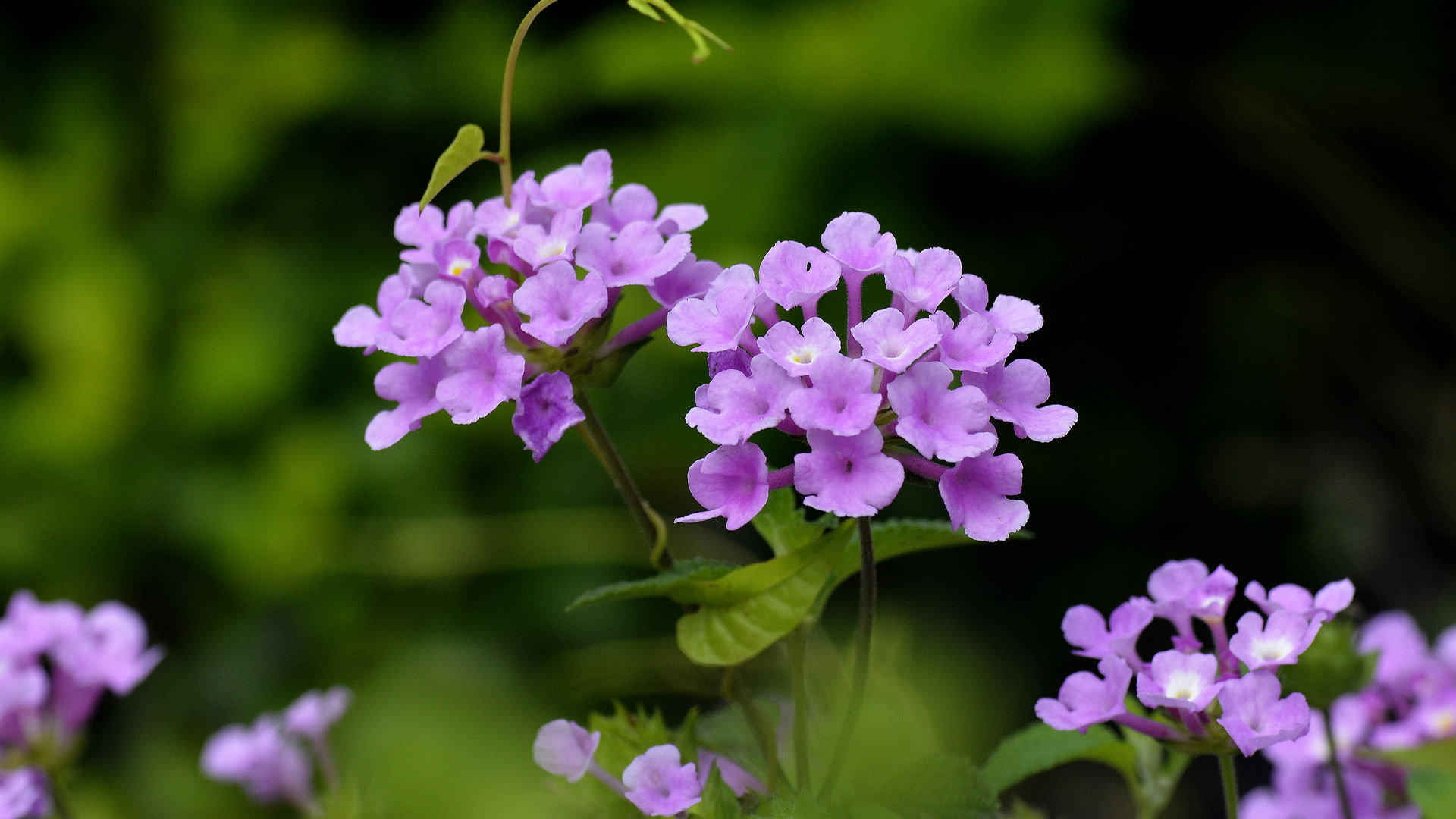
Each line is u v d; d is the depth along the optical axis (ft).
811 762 1.65
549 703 3.02
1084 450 4.59
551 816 1.63
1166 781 1.67
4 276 4.05
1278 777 1.77
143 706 3.94
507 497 3.91
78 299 3.99
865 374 1.49
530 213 1.60
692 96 3.95
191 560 4.07
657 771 1.55
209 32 4.13
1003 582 4.45
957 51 3.76
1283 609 1.55
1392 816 1.74
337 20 4.26
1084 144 4.54
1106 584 4.50
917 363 1.50
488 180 4.21
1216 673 1.56
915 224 4.12
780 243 1.54
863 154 4.03
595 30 4.11
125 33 4.24
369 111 4.18
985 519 1.51
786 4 4.00
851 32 3.78
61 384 3.99
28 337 4.10
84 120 4.19
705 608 1.58
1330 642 1.62
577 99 4.12
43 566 3.99
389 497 3.87
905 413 1.49
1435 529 4.61
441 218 1.62
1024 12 3.76
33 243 4.08
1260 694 1.52
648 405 3.84
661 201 3.83
